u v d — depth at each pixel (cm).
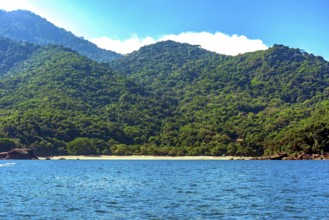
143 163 17712
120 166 15075
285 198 5666
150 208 4881
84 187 7294
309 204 5100
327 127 19788
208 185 7631
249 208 4850
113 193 6359
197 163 17525
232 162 18388
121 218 4281
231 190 6731
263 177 9419
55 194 6222
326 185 7425
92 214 4509
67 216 4403
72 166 14938
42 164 16450
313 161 18038
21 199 5650
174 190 6775
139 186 7481
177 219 4216
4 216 4409
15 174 10594
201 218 4269
